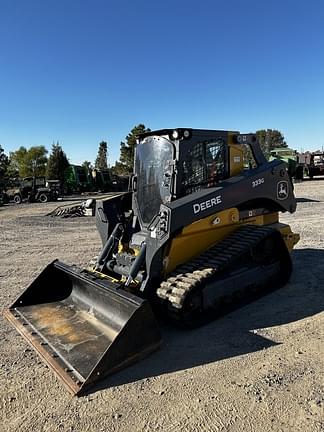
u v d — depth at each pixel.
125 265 5.38
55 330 4.71
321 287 6.25
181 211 4.87
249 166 6.30
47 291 5.59
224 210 5.55
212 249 5.39
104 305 4.86
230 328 4.93
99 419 3.25
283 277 6.32
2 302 6.10
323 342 4.45
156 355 4.27
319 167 31.80
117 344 3.91
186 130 5.25
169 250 5.02
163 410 3.33
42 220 16.33
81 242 10.91
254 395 3.49
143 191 5.77
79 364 3.97
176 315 4.69
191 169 5.40
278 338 4.60
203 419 3.20
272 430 3.03
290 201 6.60
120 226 5.90
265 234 5.59
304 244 9.25
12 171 60.25
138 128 55.53
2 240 11.69
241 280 5.56
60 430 3.13
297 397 3.43
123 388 3.67
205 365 4.05
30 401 3.53
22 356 4.35
